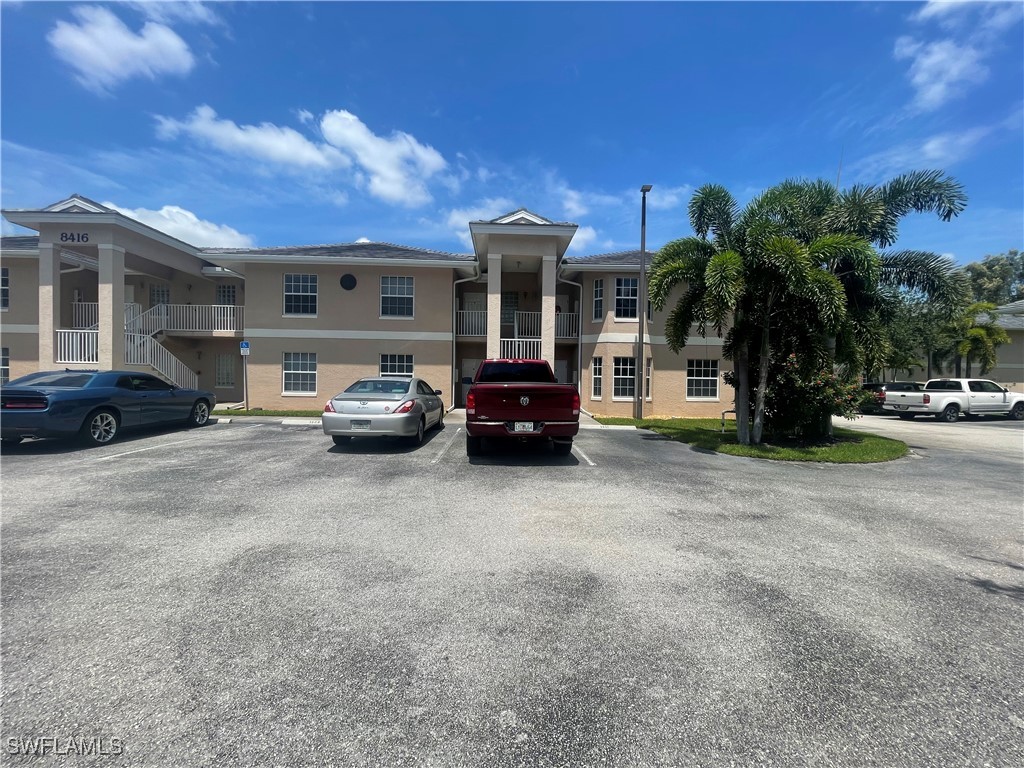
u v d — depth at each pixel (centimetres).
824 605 368
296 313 1881
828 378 1153
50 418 903
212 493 651
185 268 1945
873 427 1716
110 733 230
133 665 280
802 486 765
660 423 1636
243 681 268
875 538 523
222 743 226
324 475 764
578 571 421
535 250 1677
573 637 318
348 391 1034
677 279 1114
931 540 520
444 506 607
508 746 228
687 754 225
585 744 230
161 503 602
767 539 512
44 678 268
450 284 1914
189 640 306
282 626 325
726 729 240
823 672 286
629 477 790
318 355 1881
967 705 260
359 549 462
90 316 2023
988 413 2025
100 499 616
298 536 494
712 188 1158
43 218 1571
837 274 1170
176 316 1970
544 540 495
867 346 1191
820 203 1212
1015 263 4228
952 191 1111
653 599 372
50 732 230
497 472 805
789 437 1280
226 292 2172
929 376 2567
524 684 271
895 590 397
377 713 246
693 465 916
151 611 342
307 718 242
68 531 499
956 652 310
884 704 260
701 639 318
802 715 251
